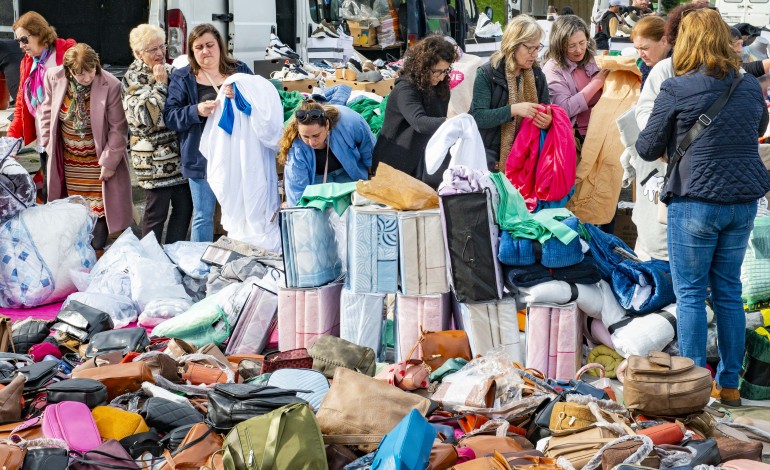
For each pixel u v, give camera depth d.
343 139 7.54
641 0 13.05
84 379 5.09
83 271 8.29
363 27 18.05
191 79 8.60
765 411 5.97
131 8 14.18
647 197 7.01
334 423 4.65
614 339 6.29
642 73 8.30
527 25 7.82
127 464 4.36
